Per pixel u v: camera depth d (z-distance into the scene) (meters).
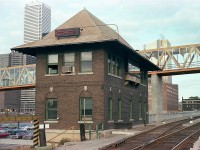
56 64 29.38
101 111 27.00
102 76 27.34
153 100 68.12
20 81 106.31
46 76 29.47
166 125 37.66
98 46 27.80
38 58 29.97
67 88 28.52
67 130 26.47
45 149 17.75
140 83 39.25
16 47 29.48
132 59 36.06
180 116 73.38
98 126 26.73
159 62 72.50
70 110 28.12
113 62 30.33
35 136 20.77
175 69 67.44
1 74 111.94
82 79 28.02
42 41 29.89
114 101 29.72
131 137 21.16
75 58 28.53
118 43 27.36
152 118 49.25
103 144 19.34
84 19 31.59
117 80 30.89
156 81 68.75
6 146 26.11
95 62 27.77
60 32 29.33
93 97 27.44
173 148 15.24
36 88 29.72
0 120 21.44
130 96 34.94
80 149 17.09
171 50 71.06
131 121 34.53
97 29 29.48
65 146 19.09
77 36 28.95
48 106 29.25
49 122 28.73
